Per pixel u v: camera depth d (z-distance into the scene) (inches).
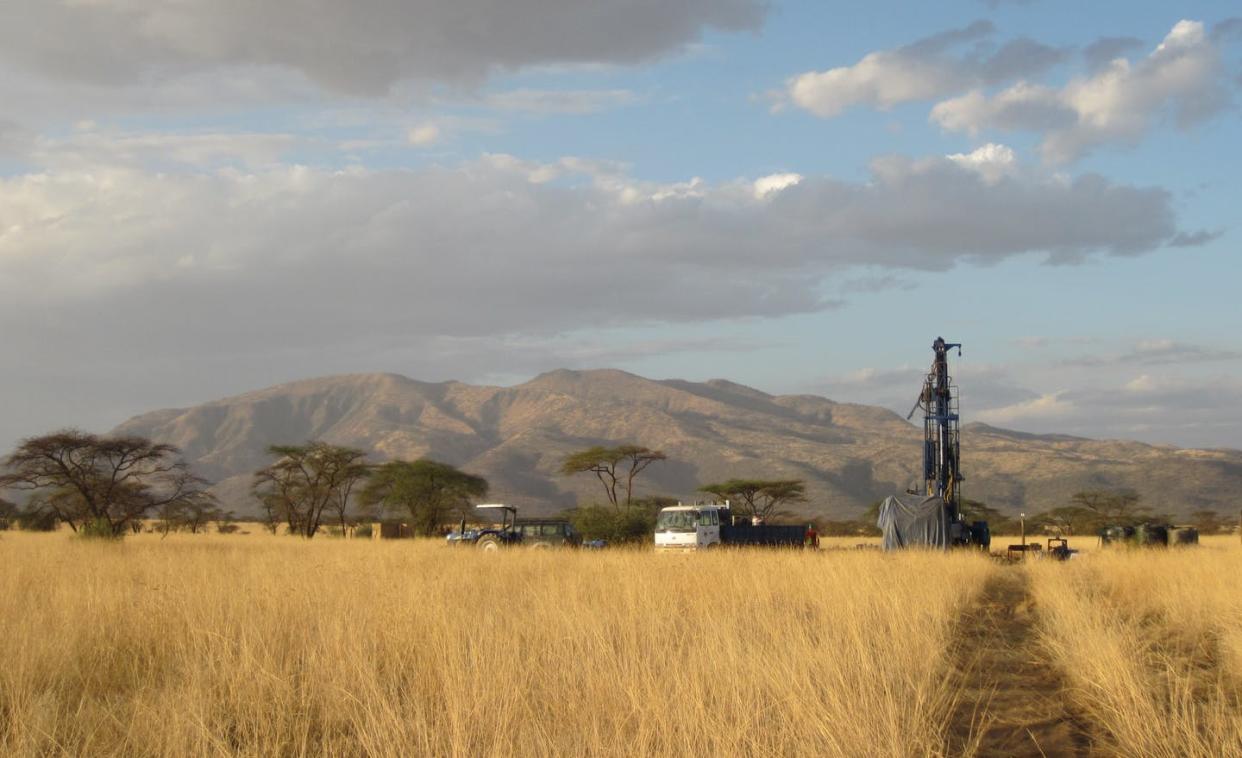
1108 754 319.0
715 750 269.1
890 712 299.9
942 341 1812.3
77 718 311.3
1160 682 400.5
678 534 1469.0
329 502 3105.3
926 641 458.3
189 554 1233.4
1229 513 6619.1
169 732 293.7
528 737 287.3
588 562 1019.9
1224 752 288.8
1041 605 758.5
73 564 927.0
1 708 326.3
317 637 443.5
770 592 679.1
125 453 2081.7
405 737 284.8
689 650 409.7
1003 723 359.6
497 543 1662.2
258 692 342.0
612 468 3299.7
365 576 714.8
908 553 1255.5
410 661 410.0
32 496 2952.8
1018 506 7775.6
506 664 365.7
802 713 298.5
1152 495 7185.0
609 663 369.7
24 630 425.1
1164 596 724.0
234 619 477.7
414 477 3058.6
